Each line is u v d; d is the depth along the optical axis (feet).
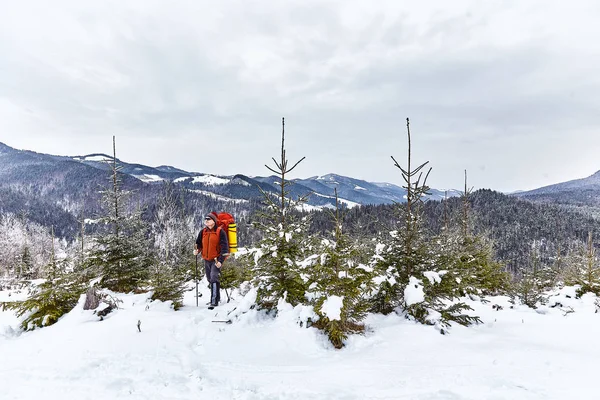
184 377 14.08
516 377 13.84
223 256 23.80
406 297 22.36
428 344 18.51
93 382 13.56
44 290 24.04
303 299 22.86
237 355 16.71
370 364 15.64
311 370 15.02
